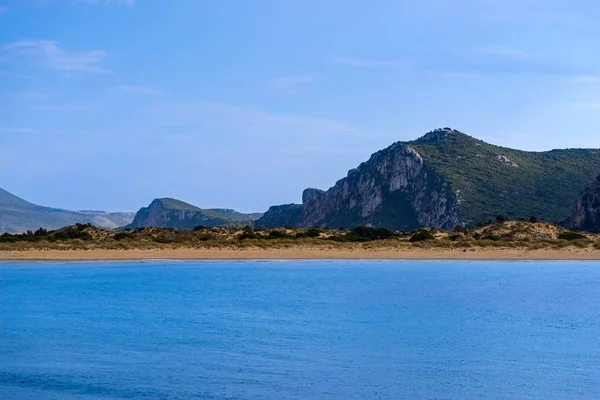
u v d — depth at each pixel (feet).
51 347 105.81
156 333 117.19
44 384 84.07
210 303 156.87
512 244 339.57
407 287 190.39
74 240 359.25
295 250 334.65
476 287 190.60
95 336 114.83
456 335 113.70
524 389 80.23
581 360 94.63
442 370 89.10
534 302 157.89
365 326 122.72
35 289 190.19
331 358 96.37
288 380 84.84
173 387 82.07
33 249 328.90
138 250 330.75
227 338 111.75
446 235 379.35
